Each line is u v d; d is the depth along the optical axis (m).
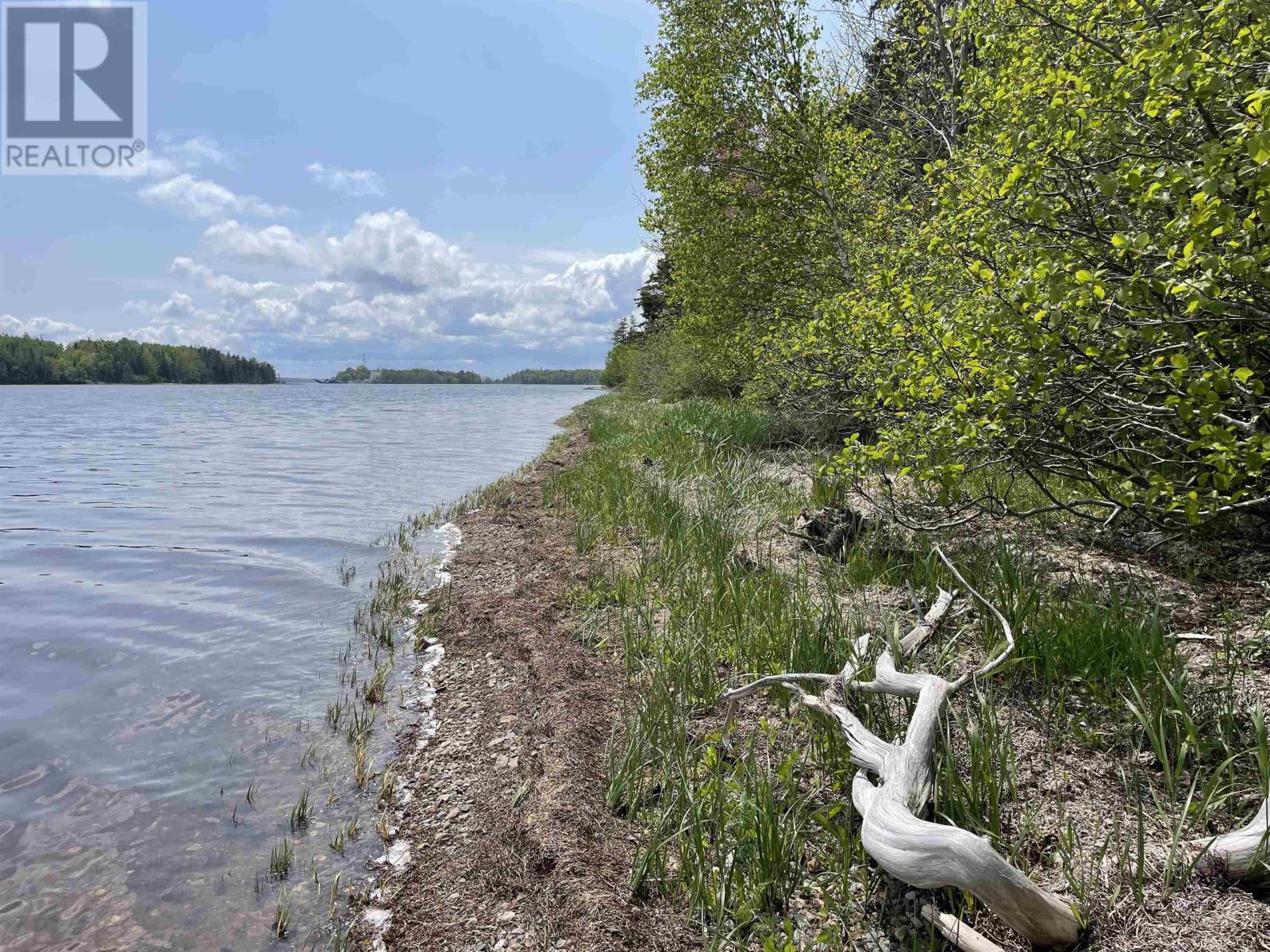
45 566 8.49
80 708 4.91
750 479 9.73
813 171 12.29
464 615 6.57
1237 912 2.38
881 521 6.81
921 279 5.86
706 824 3.25
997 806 2.97
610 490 10.73
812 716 3.88
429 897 3.13
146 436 28.67
